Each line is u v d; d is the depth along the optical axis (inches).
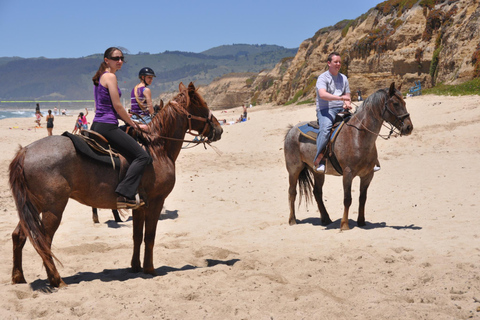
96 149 213.9
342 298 195.8
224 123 1505.9
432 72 1550.2
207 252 284.2
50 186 198.5
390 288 204.1
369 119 317.7
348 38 2159.2
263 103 3380.9
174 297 195.8
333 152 330.0
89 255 282.0
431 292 193.0
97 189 214.2
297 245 294.5
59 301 189.6
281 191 504.4
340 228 328.8
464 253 249.8
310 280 220.7
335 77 340.2
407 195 436.5
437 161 614.5
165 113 243.1
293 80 2672.2
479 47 1289.4
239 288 207.9
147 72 338.3
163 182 236.1
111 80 218.2
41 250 196.5
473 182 470.9
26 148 203.3
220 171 667.4
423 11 1699.1
